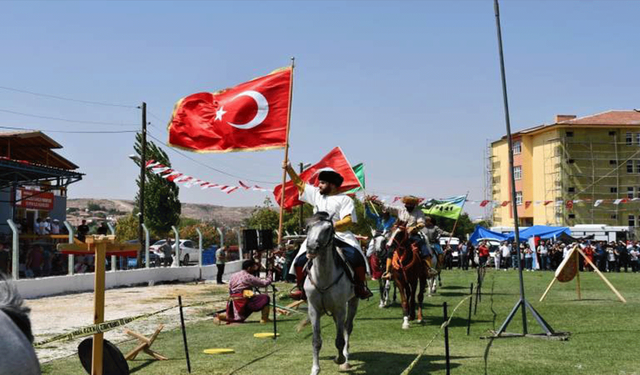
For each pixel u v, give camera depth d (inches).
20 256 863.7
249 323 561.3
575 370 335.6
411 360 370.9
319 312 330.3
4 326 143.9
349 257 346.0
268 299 564.1
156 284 1077.1
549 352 387.9
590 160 2659.9
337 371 346.9
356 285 349.7
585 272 1486.2
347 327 366.3
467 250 1772.9
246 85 608.4
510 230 2155.5
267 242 794.8
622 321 531.5
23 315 156.4
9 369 137.3
